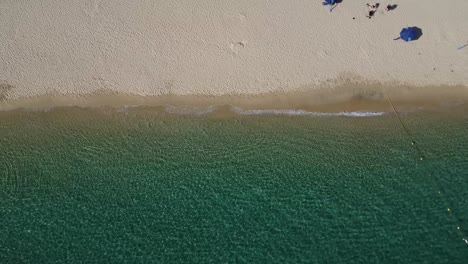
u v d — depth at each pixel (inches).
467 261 687.7
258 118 832.3
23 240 752.3
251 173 788.6
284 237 733.3
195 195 778.2
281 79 855.1
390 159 780.0
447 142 784.9
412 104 821.2
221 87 858.8
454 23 869.8
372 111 821.9
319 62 861.8
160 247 737.6
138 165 807.1
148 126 840.3
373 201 749.3
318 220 741.9
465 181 751.7
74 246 743.7
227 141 816.9
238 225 748.6
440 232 714.8
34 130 850.1
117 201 779.4
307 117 826.2
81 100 869.2
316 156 792.3
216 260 723.4
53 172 810.8
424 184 756.0
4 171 815.7
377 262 700.0
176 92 861.8
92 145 829.2
